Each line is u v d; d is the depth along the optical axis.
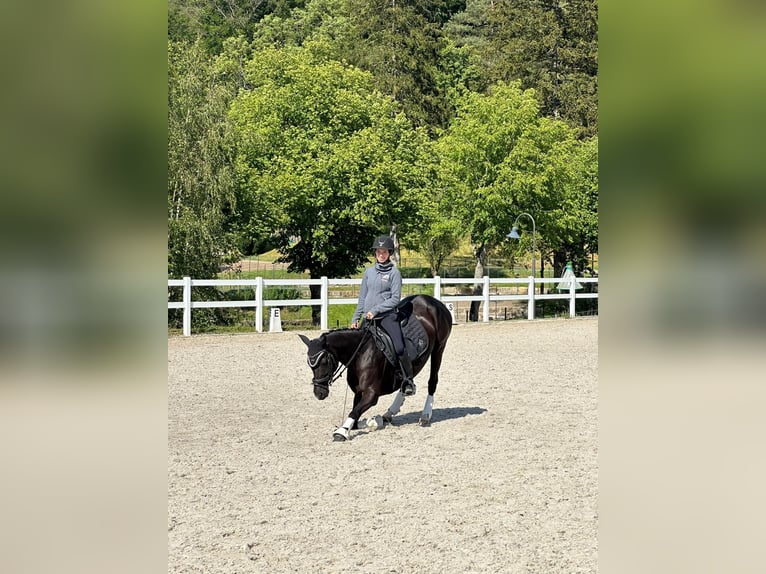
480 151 32.94
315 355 8.27
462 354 16.19
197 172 24.28
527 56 48.22
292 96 31.98
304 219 30.77
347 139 31.67
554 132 33.53
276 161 30.70
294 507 5.98
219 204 24.77
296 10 57.00
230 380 12.60
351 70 34.72
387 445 8.14
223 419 9.52
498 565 4.75
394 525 5.53
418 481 6.71
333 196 31.06
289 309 32.72
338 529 5.45
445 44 53.28
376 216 31.50
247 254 39.47
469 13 61.50
